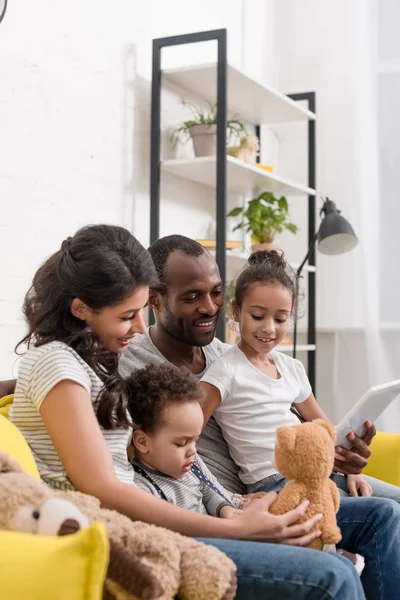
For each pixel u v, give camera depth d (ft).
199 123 9.86
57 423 4.16
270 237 11.10
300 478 4.46
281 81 12.94
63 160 8.32
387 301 11.60
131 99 9.46
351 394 12.11
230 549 3.94
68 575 2.84
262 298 6.02
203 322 6.03
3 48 7.50
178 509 4.10
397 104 11.63
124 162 9.34
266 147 12.94
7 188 7.57
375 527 5.23
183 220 10.57
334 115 12.53
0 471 3.57
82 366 4.46
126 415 4.64
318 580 3.73
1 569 2.83
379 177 11.69
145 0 9.74
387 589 5.13
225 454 6.05
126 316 4.57
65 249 4.58
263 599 3.78
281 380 6.23
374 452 7.04
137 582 3.07
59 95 8.25
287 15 12.91
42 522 3.28
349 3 12.21
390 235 11.62
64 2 8.30
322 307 12.42
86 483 4.03
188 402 4.84
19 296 7.71
